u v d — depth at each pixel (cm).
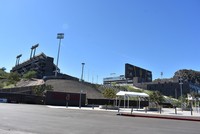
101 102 6631
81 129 1355
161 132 1360
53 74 15750
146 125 1750
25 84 9681
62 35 11012
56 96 5753
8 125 1390
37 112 2606
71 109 3862
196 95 9200
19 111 2581
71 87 9406
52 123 1605
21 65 17375
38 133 1146
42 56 15788
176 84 16225
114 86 12975
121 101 6662
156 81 18188
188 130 1516
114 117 2502
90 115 2622
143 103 6894
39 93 6600
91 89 10038
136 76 18138
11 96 5638
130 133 1273
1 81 10756
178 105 8425
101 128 1442
